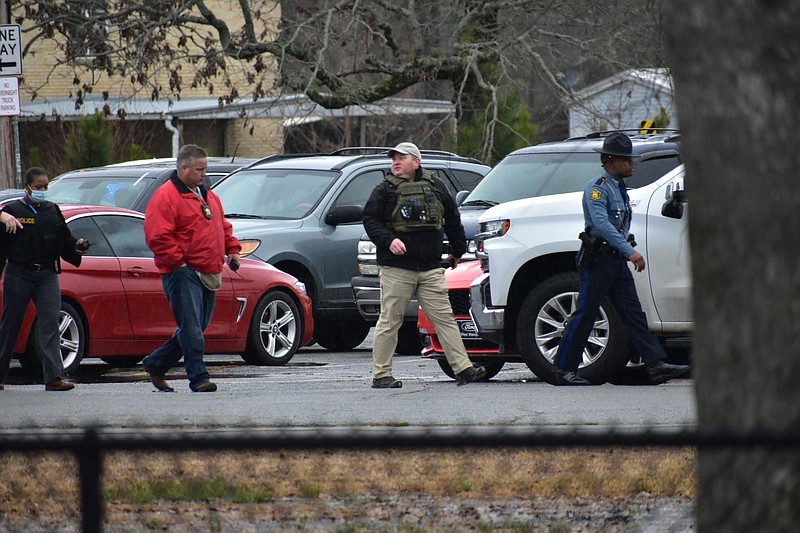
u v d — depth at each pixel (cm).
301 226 6156
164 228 3956
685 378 4434
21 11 11931
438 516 1791
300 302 5566
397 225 3962
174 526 1661
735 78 1238
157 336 5025
